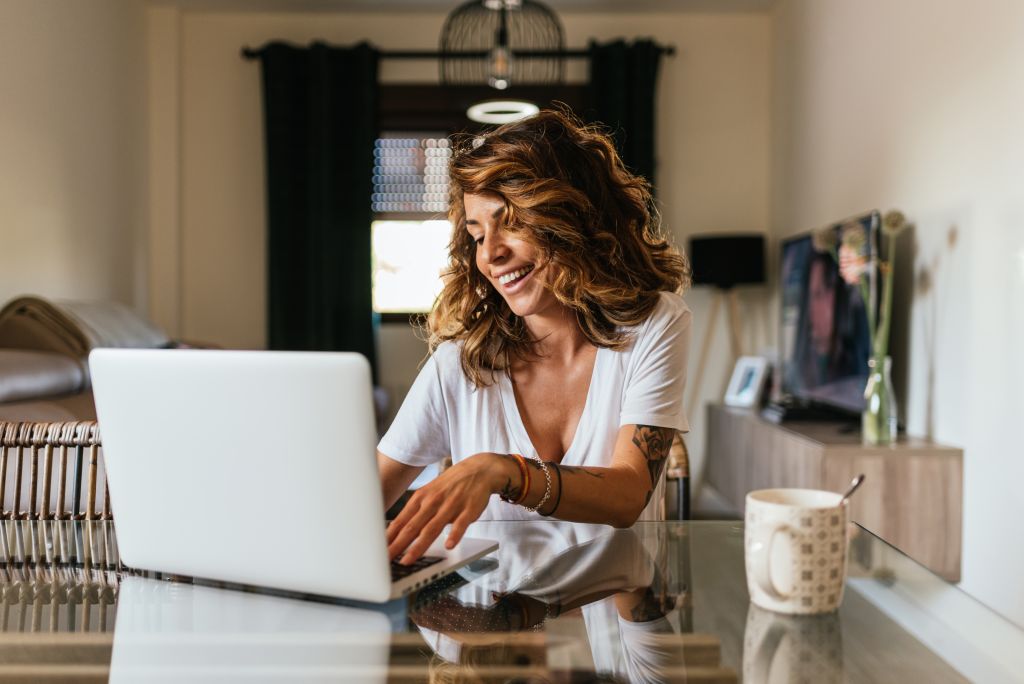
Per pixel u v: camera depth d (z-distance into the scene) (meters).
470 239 1.32
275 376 0.79
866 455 2.84
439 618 0.79
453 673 0.67
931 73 3.03
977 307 2.72
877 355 2.98
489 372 1.33
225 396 0.82
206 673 0.67
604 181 1.30
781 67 4.86
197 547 0.89
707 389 5.06
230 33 5.09
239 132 5.11
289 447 0.81
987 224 2.65
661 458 1.23
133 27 4.76
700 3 4.96
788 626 0.77
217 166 5.11
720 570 0.94
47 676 0.67
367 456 0.78
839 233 3.44
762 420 3.73
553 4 4.97
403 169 5.14
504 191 1.20
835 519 0.81
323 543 0.82
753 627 0.77
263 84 4.93
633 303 1.28
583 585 0.89
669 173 5.14
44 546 1.07
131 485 0.91
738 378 4.73
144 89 4.92
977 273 2.72
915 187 3.17
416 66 5.08
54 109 3.77
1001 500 2.57
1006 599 2.53
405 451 1.36
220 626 0.78
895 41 3.32
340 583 0.83
